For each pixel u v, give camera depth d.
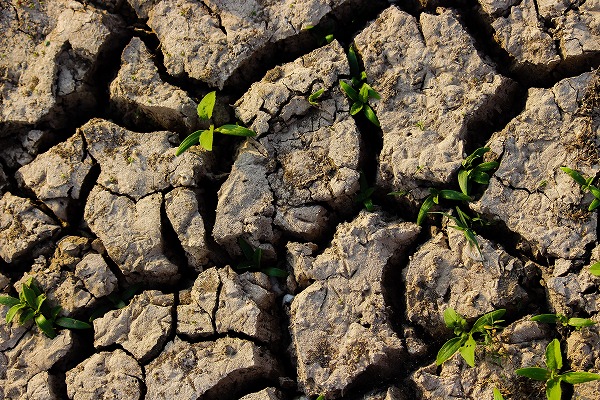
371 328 0.69
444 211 0.70
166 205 0.73
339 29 0.75
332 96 0.73
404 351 0.69
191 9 0.76
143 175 0.74
